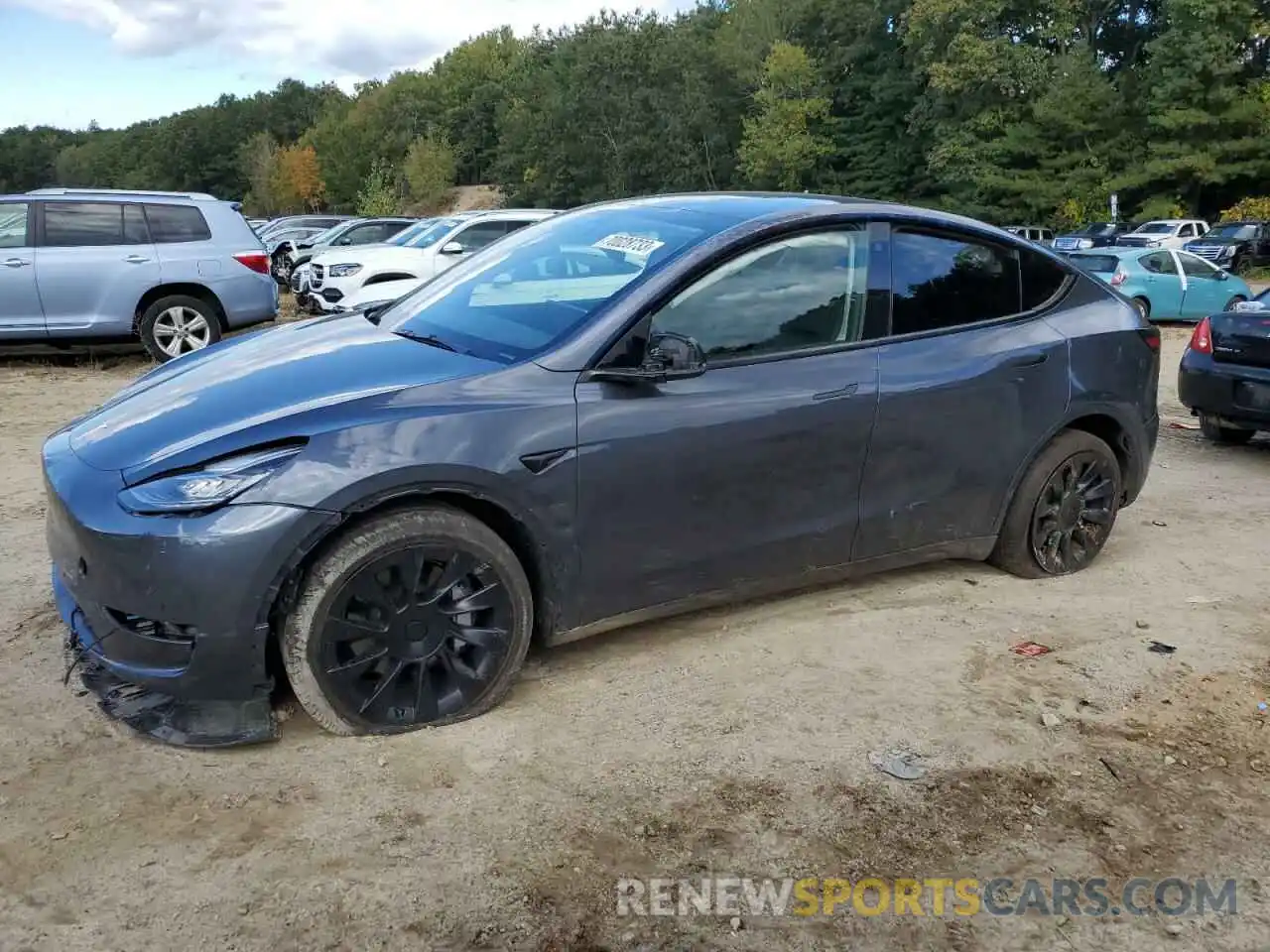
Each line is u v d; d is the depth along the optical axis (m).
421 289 4.39
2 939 2.27
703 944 2.35
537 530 3.25
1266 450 7.86
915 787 2.98
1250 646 4.04
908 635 4.02
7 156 183.50
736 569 3.72
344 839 2.66
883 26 59.47
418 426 3.03
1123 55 55.25
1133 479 4.92
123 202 10.66
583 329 3.41
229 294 11.05
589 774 2.99
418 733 3.15
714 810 2.84
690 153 69.44
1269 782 3.09
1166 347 14.66
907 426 3.98
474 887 2.50
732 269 3.66
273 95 158.12
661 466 3.43
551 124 75.12
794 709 3.40
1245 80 41.72
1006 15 49.22
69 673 3.35
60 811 2.73
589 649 3.82
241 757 2.99
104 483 2.96
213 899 2.43
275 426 2.96
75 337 10.47
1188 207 44.03
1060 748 3.23
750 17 67.94
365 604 3.02
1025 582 4.64
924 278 4.14
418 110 115.44
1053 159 46.03
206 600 2.81
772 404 3.63
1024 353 4.30
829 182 61.09
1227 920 2.51
